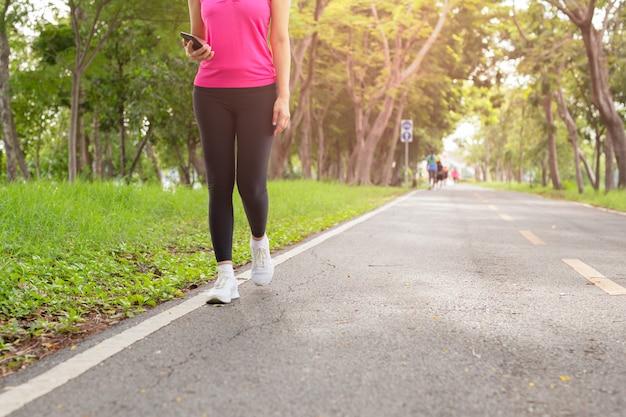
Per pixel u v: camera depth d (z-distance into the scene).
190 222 9.27
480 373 2.79
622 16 22.66
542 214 13.46
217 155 4.16
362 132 31.05
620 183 21.98
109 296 4.58
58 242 6.13
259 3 4.03
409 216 12.48
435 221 11.29
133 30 19.94
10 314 3.97
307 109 33.28
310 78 22.41
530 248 7.44
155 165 33.62
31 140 29.67
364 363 2.92
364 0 21.81
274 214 11.10
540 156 39.41
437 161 39.88
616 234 9.17
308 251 7.05
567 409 2.38
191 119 22.09
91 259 5.87
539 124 36.66
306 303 4.26
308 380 2.68
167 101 21.16
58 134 32.75
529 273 5.60
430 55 32.50
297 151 48.53
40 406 2.39
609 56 22.94
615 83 25.50
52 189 8.40
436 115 40.44
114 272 5.48
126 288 4.80
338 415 2.30
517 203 18.22
